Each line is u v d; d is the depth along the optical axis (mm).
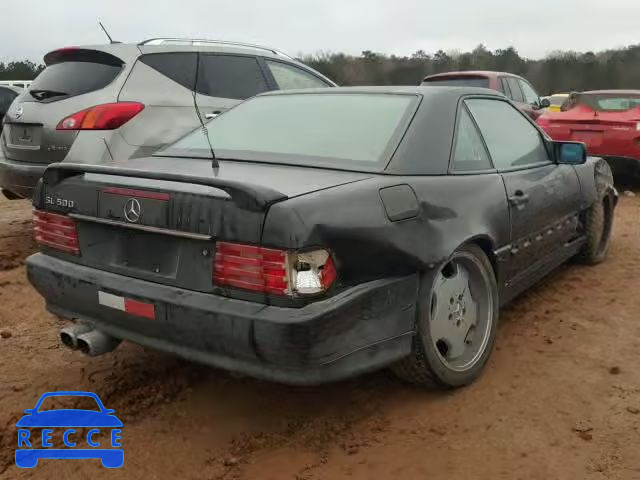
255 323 2424
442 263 2922
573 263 5344
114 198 2818
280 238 2400
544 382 3332
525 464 2656
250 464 2693
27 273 3217
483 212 3289
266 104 3873
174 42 6129
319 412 3086
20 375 3469
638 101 9164
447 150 3270
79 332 3029
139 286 2760
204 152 3492
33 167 5395
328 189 2660
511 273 3721
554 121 9477
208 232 2539
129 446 2826
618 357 3617
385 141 3145
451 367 3168
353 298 2564
